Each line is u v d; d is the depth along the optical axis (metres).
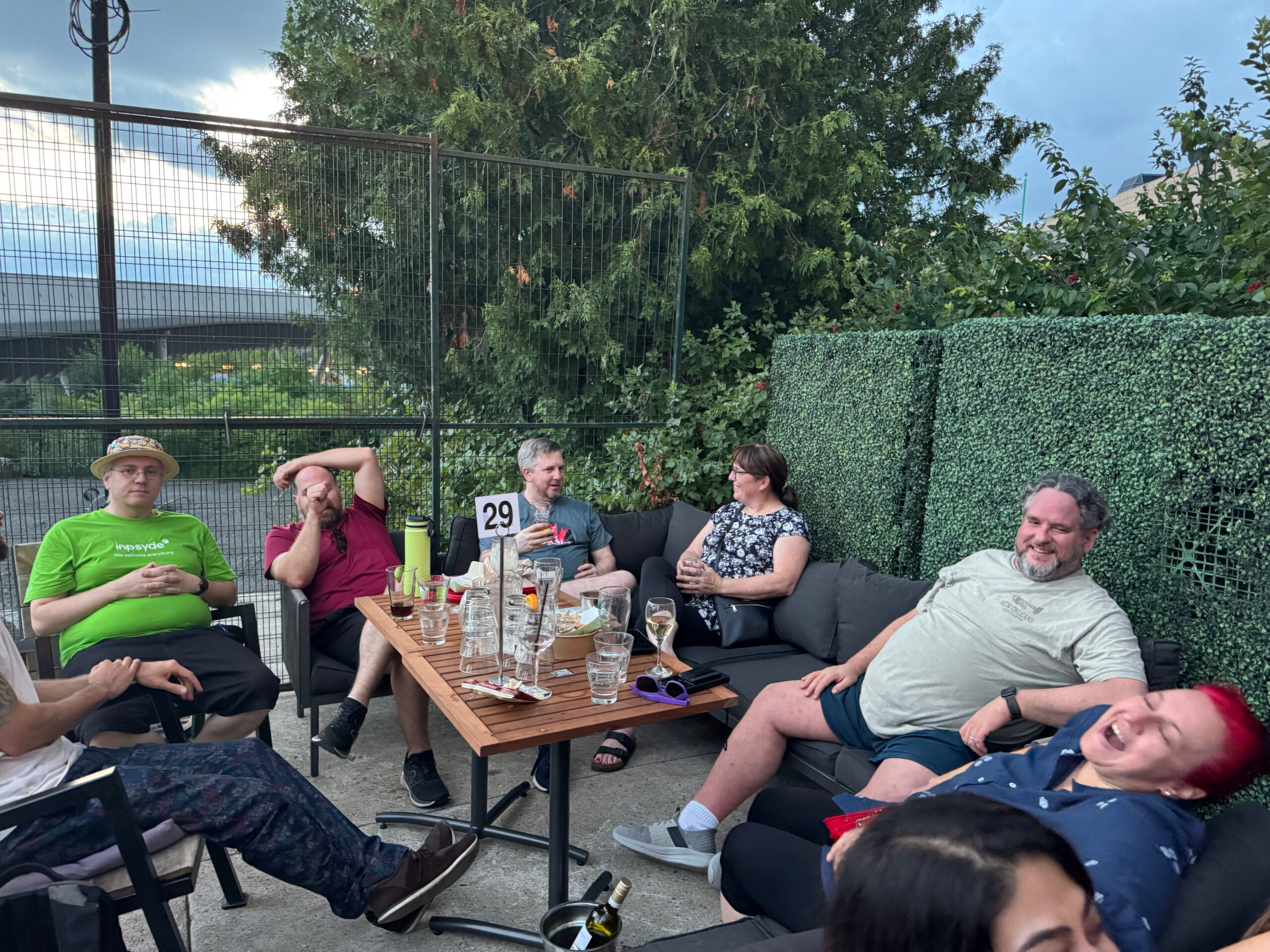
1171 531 2.49
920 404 3.58
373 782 3.15
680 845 2.63
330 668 3.19
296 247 4.02
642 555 4.34
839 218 9.65
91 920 1.54
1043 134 3.69
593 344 4.91
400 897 2.06
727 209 9.05
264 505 4.23
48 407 3.65
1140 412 2.58
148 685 2.17
